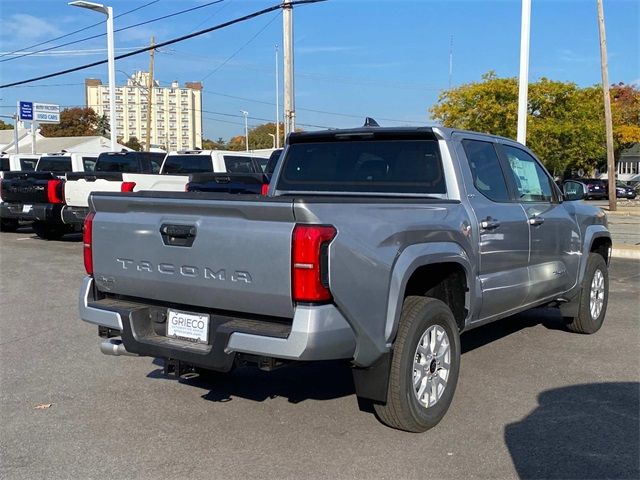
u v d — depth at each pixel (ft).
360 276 13.44
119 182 47.03
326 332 12.90
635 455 14.47
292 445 14.98
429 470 13.74
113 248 15.48
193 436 15.51
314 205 12.81
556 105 127.54
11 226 61.16
